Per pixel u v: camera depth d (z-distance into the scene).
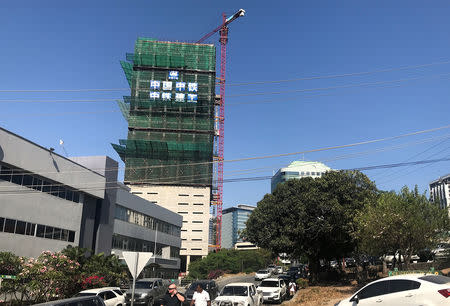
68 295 24.36
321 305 22.59
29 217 31.00
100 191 42.22
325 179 39.72
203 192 129.88
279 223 44.41
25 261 23.73
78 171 37.97
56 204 34.72
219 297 18.70
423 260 46.25
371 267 48.56
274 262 108.88
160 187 129.75
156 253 65.19
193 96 138.12
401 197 26.83
